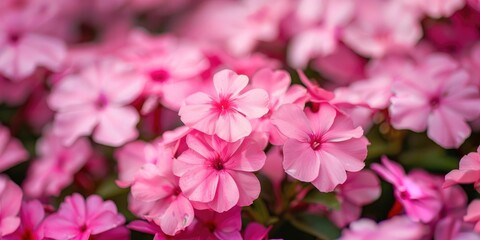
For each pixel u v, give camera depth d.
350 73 0.44
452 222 0.34
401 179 0.35
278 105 0.33
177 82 0.37
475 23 0.41
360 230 0.35
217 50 0.42
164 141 0.33
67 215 0.34
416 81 0.37
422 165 0.39
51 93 0.42
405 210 0.35
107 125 0.38
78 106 0.39
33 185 0.41
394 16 0.43
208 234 0.32
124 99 0.38
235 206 0.32
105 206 0.34
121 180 0.37
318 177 0.31
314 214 0.36
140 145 0.37
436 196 0.35
